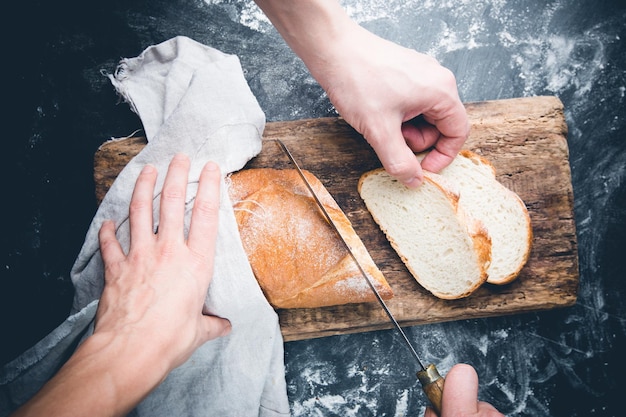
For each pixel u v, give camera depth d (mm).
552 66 656
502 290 594
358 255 566
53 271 633
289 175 583
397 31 661
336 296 564
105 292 489
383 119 537
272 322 569
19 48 647
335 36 520
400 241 594
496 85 658
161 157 573
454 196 565
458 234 568
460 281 578
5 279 633
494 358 632
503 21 658
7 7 645
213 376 572
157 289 480
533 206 603
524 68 657
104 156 606
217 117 571
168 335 463
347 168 607
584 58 655
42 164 641
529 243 581
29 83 646
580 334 630
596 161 646
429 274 587
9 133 642
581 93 653
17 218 637
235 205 572
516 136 606
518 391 631
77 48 648
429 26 660
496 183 591
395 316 594
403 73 525
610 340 629
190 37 655
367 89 529
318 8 502
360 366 635
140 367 440
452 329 633
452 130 556
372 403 635
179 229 510
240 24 658
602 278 636
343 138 608
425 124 578
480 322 633
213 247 515
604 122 649
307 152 609
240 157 578
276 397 589
